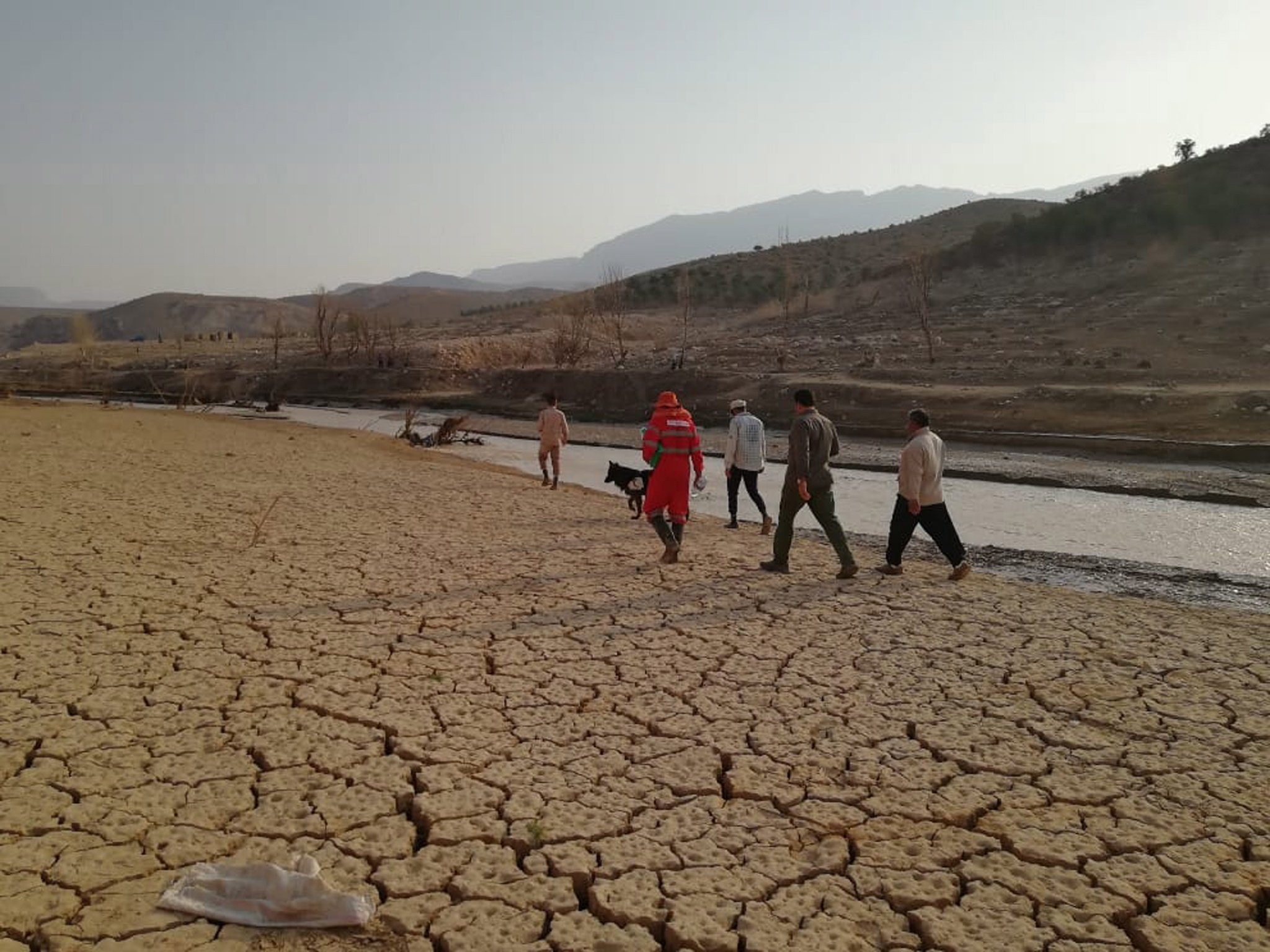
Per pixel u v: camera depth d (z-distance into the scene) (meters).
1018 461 22.38
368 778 4.36
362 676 5.76
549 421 15.85
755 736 4.97
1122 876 3.65
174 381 59.41
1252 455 20.81
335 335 97.12
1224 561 11.92
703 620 7.26
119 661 5.89
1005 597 8.22
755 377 37.50
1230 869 3.71
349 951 3.08
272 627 6.75
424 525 11.55
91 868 3.49
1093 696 5.63
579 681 5.80
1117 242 60.72
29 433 22.59
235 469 17.25
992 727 5.15
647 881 3.56
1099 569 10.77
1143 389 27.03
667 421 9.14
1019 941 3.23
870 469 21.84
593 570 9.05
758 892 3.50
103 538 9.78
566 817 4.04
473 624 7.01
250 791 4.19
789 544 9.05
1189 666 6.25
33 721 4.89
